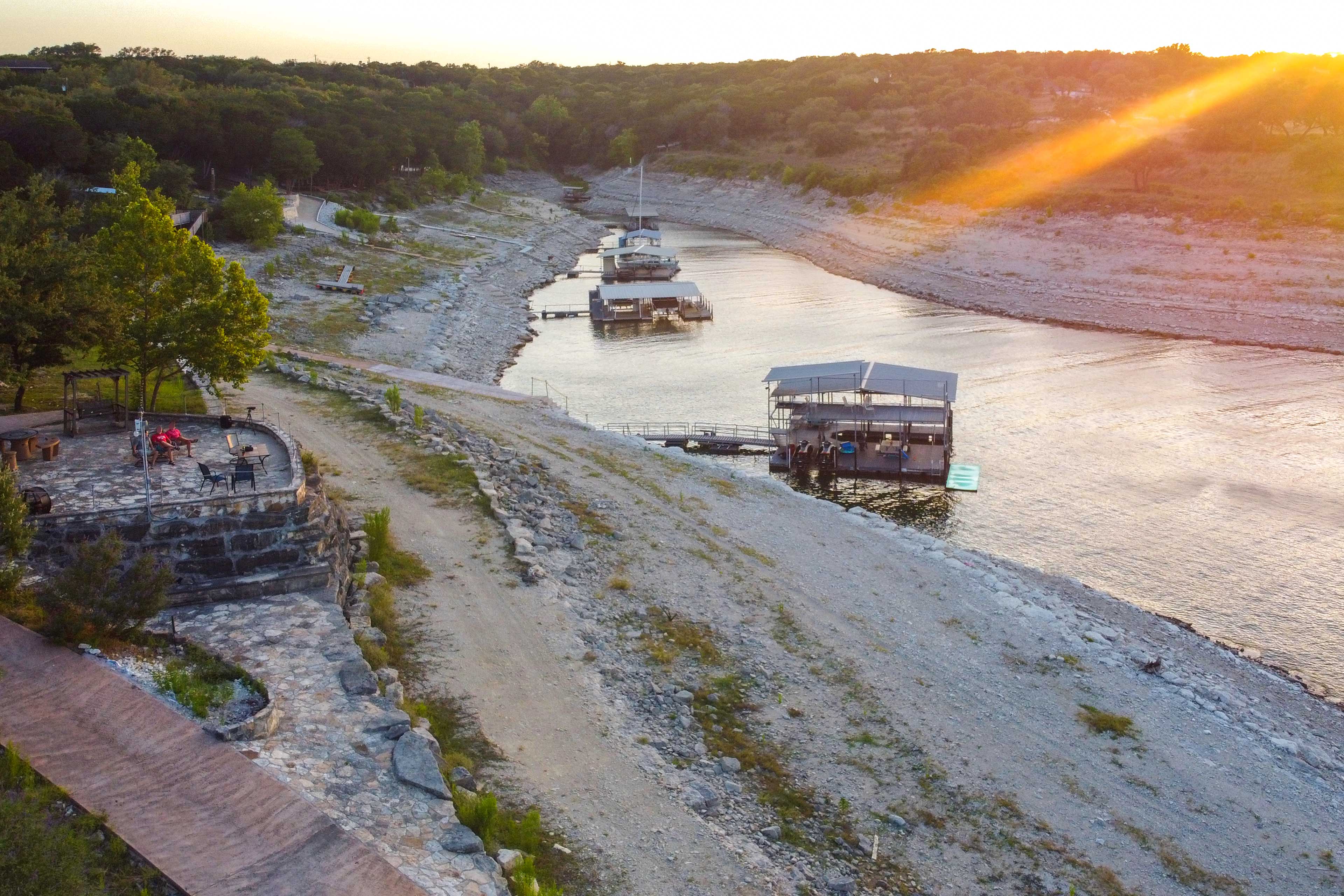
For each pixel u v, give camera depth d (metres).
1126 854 24.70
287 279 98.38
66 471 32.50
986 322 101.19
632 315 106.31
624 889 20.92
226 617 27.50
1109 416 68.88
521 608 32.59
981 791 26.50
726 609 35.47
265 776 20.05
